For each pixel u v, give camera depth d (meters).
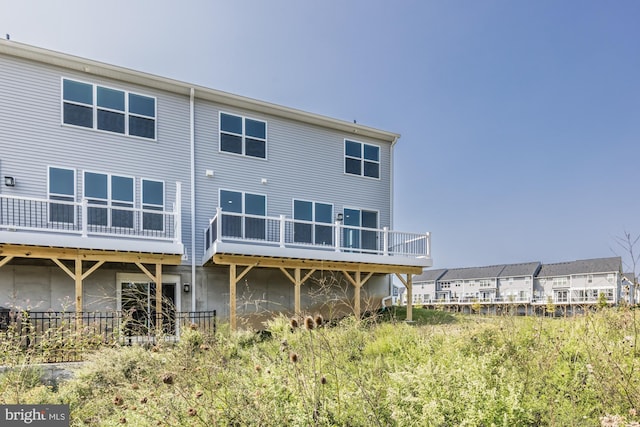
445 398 2.59
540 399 2.85
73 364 5.69
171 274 10.88
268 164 12.93
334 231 12.65
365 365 3.84
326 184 13.88
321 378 2.59
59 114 10.19
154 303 9.78
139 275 10.41
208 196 11.84
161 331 5.75
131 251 8.98
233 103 12.51
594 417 2.67
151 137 11.25
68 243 8.34
